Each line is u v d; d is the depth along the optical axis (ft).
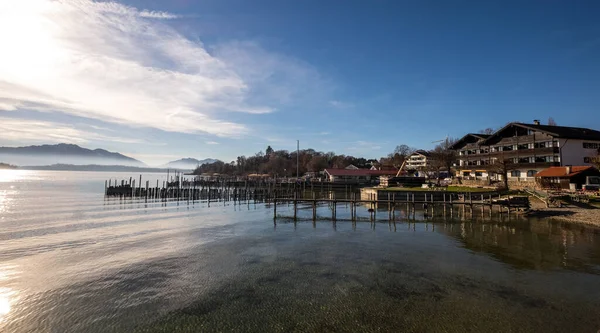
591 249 72.64
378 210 153.17
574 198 127.65
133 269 60.70
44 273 58.70
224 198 213.05
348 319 40.19
